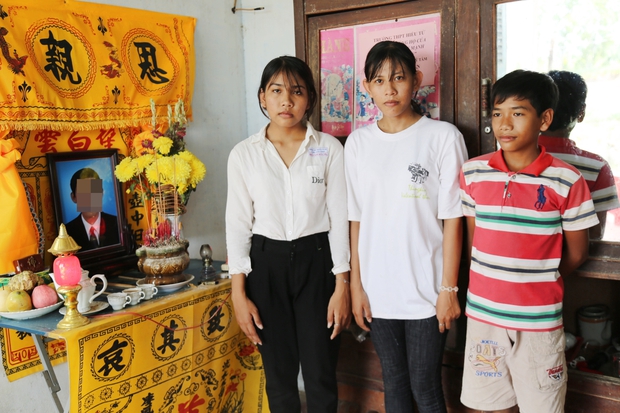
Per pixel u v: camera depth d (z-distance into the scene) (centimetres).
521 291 156
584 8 174
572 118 180
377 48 169
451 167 170
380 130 180
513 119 152
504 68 189
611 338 202
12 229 168
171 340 182
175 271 190
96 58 196
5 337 179
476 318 164
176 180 199
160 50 220
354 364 235
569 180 151
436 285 174
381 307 178
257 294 182
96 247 202
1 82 167
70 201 193
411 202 171
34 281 169
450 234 171
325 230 184
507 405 167
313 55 229
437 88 203
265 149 182
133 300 174
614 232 176
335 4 219
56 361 196
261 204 181
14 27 171
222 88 256
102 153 205
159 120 219
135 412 172
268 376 188
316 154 182
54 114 182
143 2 216
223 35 255
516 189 156
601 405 186
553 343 155
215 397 205
